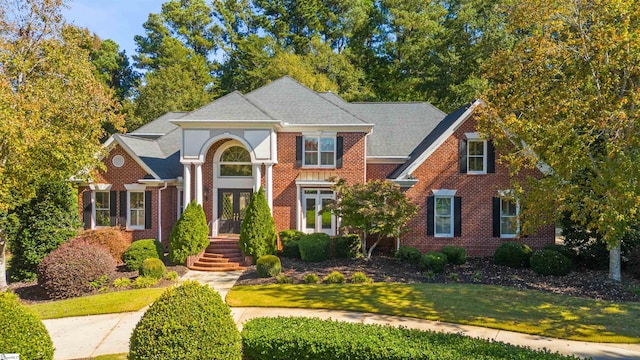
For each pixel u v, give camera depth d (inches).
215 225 975.6
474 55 1537.9
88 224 956.0
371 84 2044.8
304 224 967.0
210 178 980.6
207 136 919.0
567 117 649.6
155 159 1019.9
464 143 879.1
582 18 663.8
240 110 926.4
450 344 326.6
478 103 843.4
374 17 2148.1
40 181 723.4
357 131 957.8
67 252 662.5
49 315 538.3
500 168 872.3
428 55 1809.8
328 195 965.2
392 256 869.2
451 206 886.4
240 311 549.0
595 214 600.7
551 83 696.4
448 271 758.5
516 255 781.3
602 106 628.1
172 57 2170.3
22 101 608.7
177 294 312.3
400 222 767.7
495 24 1428.4
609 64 621.3
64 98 680.4
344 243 861.2
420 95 1822.1
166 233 993.5
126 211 957.2
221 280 738.2
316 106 999.6
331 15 2224.4
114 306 567.8
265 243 834.8
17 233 756.6
